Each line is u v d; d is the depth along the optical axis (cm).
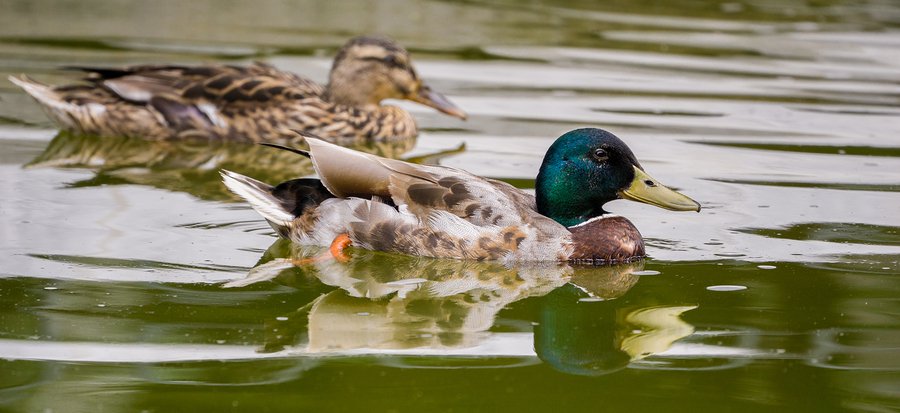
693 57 2430
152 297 1161
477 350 1060
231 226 1402
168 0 2727
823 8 2981
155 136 1847
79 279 1200
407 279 1264
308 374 989
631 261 1319
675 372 1012
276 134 1877
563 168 1334
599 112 1992
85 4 2645
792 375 1002
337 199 1341
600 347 1073
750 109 2025
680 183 1589
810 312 1151
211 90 1869
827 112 2006
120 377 969
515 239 1295
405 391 959
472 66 2317
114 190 1529
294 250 1339
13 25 2445
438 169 1345
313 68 2238
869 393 962
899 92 2153
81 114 1823
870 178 1620
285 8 2717
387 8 2780
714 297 1200
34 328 1069
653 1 3009
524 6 2902
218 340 1059
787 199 1523
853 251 1327
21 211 1415
